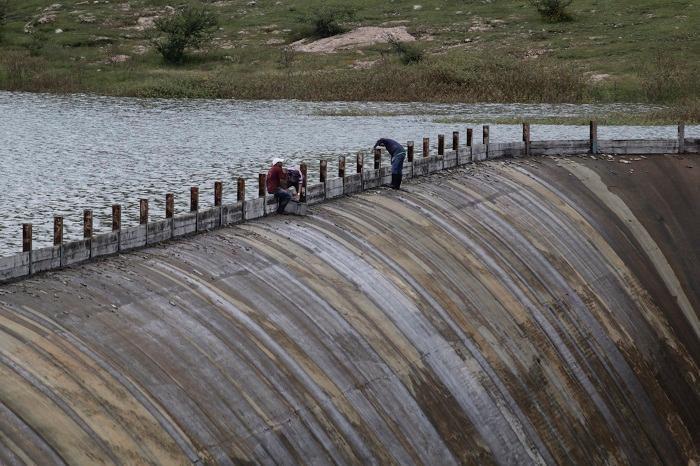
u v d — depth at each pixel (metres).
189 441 14.71
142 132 51.50
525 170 33.31
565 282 27.55
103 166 40.25
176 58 85.88
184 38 87.19
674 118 57.41
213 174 38.69
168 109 63.81
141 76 78.62
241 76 77.25
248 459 15.30
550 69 73.38
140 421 14.37
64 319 15.80
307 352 18.28
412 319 21.36
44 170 39.06
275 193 24.06
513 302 24.92
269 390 16.73
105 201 33.28
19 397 13.48
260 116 60.09
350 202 26.09
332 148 46.28
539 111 63.12
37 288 16.72
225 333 17.34
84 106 64.38
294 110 63.94
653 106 65.19
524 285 26.02
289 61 83.94
